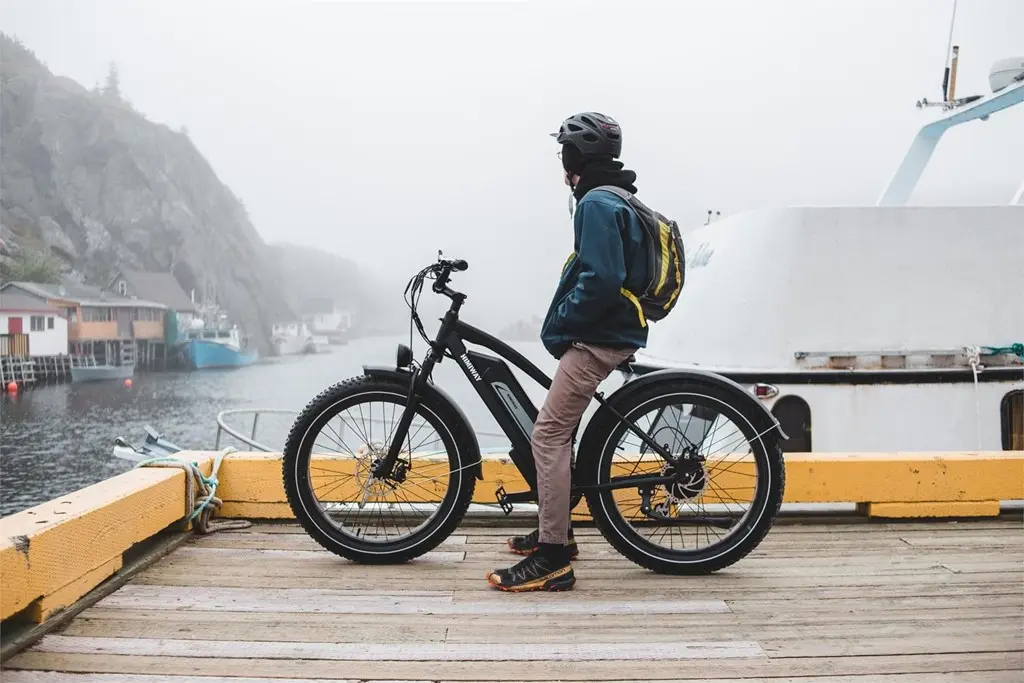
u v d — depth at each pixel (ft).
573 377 9.71
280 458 12.95
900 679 7.61
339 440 11.30
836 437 17.16
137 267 424.05
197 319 413.80
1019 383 17.21
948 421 17.20
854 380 17.17
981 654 8.20
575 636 8.66
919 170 25.94
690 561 10.65
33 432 176.86
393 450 10.68
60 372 288.10
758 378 17.29
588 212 9.43
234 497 13.01
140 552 11.19
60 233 399.85
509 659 8.06
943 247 17.62
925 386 17.21
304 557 11.35
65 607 9.01
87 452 154.20
